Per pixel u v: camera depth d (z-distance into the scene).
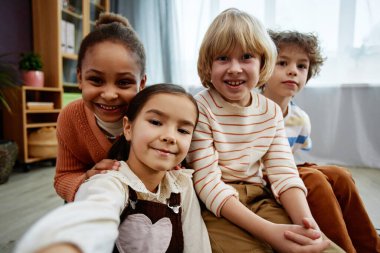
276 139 0.75
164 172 0.56
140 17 2.72
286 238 0.53
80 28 2.45
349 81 2.32
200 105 0.71
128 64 0.59
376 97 2.28
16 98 1.91
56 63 2.18
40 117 2.32
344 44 2.29
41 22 2.19
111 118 0.64
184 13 2.63
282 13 2.36
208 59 0.73
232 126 0.72
